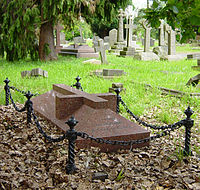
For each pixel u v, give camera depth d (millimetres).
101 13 22656
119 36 33312
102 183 3963
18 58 20891
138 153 4895
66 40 50031
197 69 15578
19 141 5445
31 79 12555
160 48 23719
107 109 5539
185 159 4660
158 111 8008
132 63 19656
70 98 6078
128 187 3826
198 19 3863
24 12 19094
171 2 3971
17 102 8758
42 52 21516
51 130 5957
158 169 4320
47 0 18703
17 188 3791
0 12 20656
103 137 4898
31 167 4395
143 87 10391
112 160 4633
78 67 16844
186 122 4773
